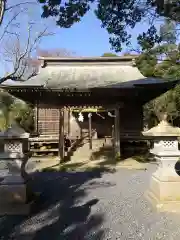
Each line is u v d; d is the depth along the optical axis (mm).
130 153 14219
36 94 12141
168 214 4895
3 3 5113
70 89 11484
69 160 12891
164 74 14125
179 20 4109
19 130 5246
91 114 17016
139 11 4473
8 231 4211
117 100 12688
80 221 4648
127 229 4254
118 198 6125
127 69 15094
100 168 10719
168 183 5125
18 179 5227
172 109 16078
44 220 4711
